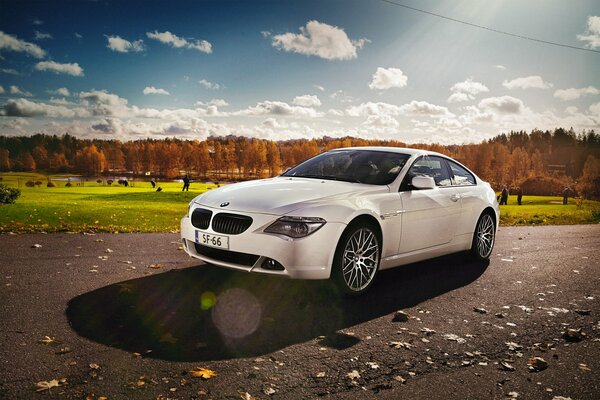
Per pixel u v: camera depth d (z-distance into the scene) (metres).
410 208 4.94
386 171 5.15
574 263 6.88
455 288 5.10
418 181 4.88
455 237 5.75
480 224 6.29
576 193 89.38
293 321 3.81
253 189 4.65
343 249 4.26
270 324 3.72
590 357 3.37
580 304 4.71
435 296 4.76
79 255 5.96
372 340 3.51
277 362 3.05
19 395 2.48
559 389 2.85
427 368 3.08
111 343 3.21
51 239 7.05
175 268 5.42
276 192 4.46
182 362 2.98
